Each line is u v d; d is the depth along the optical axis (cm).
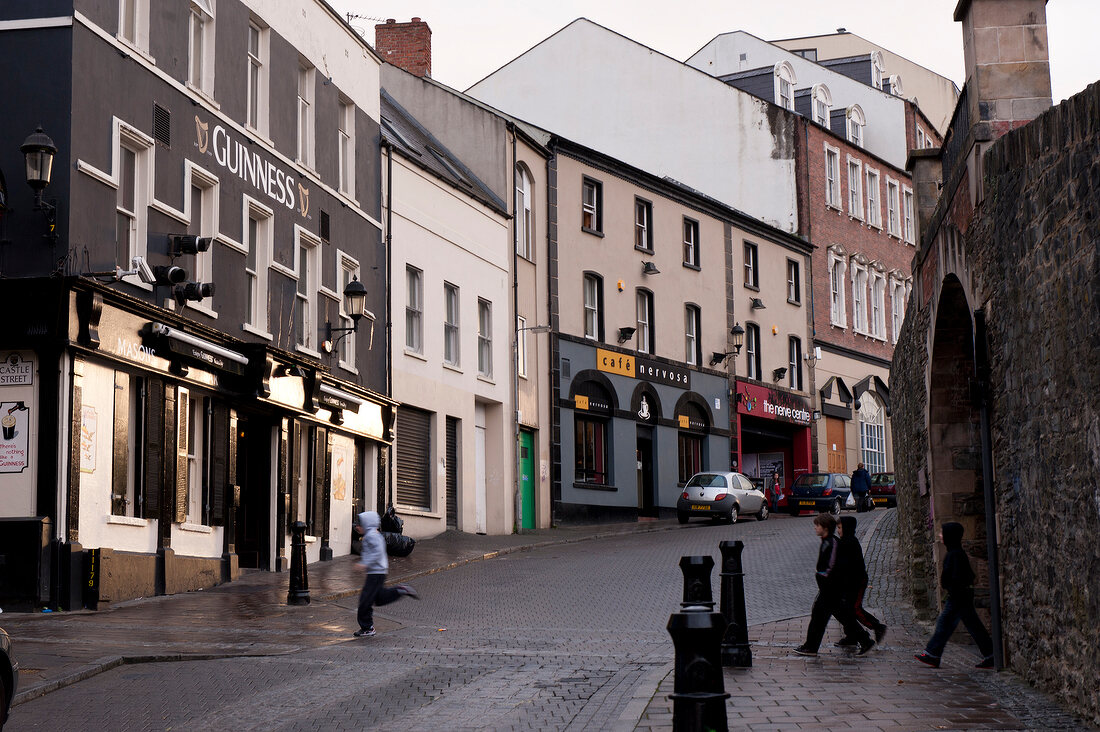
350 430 2542
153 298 1853
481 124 3512
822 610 1295
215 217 2059
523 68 5144
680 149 5006
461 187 3145
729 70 5734
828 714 942
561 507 3562
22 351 1659
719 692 646
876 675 1146
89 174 1714
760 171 4969
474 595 1941
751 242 4638
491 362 3278
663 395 4062
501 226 3375
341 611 1725
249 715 987
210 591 1925
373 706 1021
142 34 1894
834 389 5069
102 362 1733
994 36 1182
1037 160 971
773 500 4541
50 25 1702
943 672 1162
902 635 1476
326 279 2494
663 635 1518
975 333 1194
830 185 5200
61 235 1662
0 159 1681
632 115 5034
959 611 1207
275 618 1631
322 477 2438
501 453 3278
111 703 1037
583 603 1841
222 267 2080
